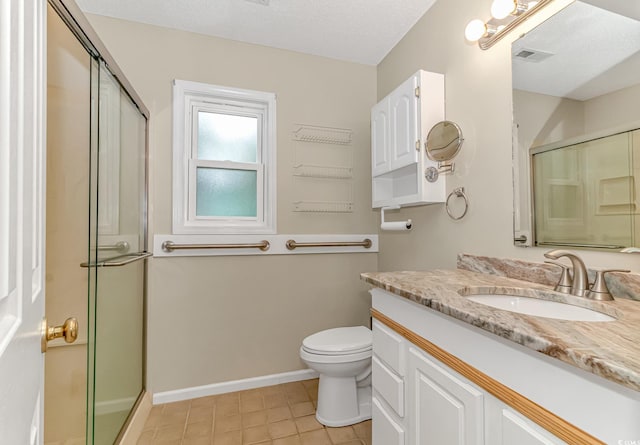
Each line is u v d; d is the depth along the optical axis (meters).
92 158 1.14
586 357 0.50
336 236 2.21
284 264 2.10
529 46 1.17
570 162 1.03
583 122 0.99
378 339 1.23
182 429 1.57
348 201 2.25
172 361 1.85
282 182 2.09
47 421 1.14
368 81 2.32
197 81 1.93
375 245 2.29
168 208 1.87
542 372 0.60
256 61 2.06
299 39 2.02
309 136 2.16
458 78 1.50
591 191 0.97
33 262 0.52
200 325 1.91
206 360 1.92
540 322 0.66
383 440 1.16
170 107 1.89
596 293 0.87
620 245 0.89
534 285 1.07
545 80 1.11
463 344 0.80
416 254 1.84
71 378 1.20
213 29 1.91
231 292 1.98
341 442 1.47
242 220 2.07
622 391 0.48
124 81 1.42
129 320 1.56
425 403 0.93
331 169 2.21
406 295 0.98
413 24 1.88
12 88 0.41
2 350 0.37
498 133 1.29
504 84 1.26
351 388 1.63
